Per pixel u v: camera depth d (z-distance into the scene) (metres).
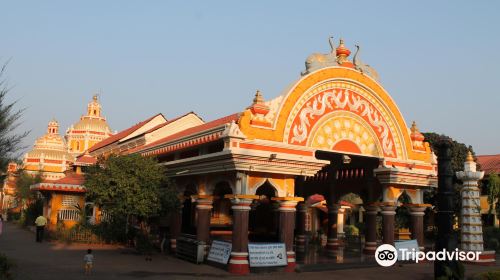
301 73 18.42
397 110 20.88
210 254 17.75
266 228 28.14
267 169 16.36
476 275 15.48
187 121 30.69
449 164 15.69
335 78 18.81
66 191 28.16
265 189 21.92
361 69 19.70
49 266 15.98
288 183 17.28
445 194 15.40
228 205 27.25
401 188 21.50
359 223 40.78
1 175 14.75
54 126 66.25
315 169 17.48
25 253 19.77
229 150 15.45
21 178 45.62
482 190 39.78
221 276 15.30
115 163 20.28
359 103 19.67
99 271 15.38
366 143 19.70
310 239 30.78
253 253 16.23
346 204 38.66
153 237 23.09
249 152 15.74
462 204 22.33
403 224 34.41
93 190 20.09
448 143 15.77
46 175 55.19
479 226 21.84
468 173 21.98
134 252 21.34
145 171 19.86
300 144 17.48
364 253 23.03
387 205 20.83
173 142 20.25
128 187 19.53
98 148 37.91
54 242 24.95
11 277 12.98
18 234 30.66
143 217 20.50
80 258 18.44
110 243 24.33
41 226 25.12
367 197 23.28
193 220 25.67
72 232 24.39
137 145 30.69
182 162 18.92
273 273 16.36
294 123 17.48
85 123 65.56
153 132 29.25
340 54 19.31
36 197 37.38
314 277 16.02
